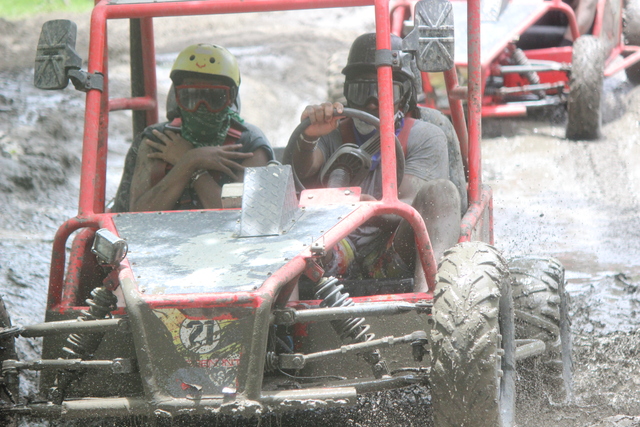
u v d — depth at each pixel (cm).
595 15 3531
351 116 1261
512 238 2184
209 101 1373
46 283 1819
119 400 958
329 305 1050
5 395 1073
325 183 1306
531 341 1228
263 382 1045
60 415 994
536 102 3322
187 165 1359
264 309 936
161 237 1094
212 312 948
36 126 2978
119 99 1591
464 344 932
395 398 1259
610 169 2862
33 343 1531
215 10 1246
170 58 4334
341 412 1223
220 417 1212
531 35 3666
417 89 1475
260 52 4638
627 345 1544
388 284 1292
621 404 1308
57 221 2272
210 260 1021
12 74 3903
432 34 1195
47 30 1228
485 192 1516
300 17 5922
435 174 1408
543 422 1228
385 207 1122
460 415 941
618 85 3906
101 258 1000
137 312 945
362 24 5875
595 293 1797
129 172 1473
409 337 1009
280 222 1091
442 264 1010
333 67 2770
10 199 2380
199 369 947
